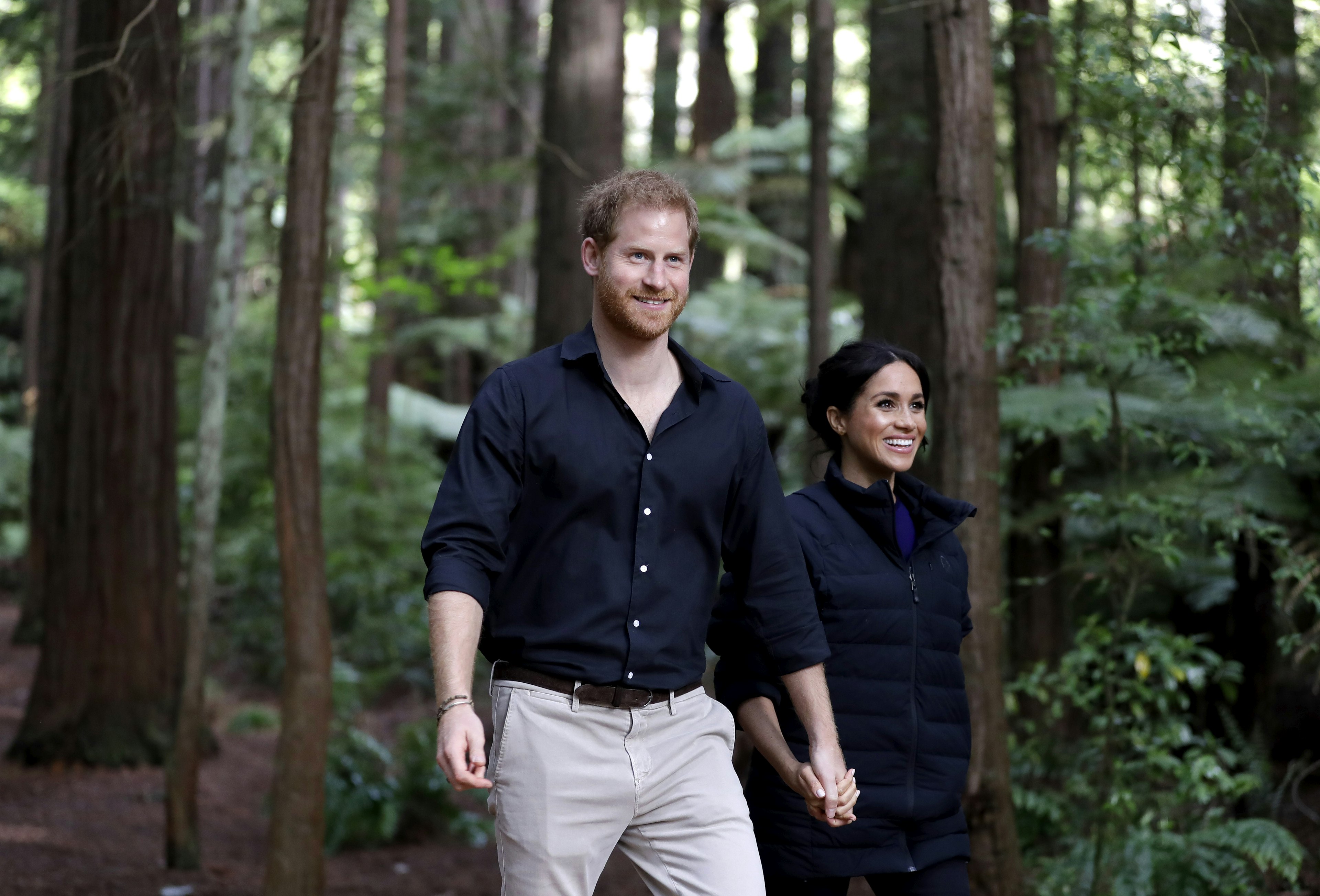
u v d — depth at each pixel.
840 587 2.56
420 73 11.76
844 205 11.05
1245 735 5.63
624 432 2.16
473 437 2.12
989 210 3.90
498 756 2.15
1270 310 4.73
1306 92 5.83
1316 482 5.00
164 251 8.01
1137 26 4.62
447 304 15.42
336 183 12.23
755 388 11.80
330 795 6.49
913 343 7.84
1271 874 4.45
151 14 7.03
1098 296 4.26
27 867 5.29
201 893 5.18
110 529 7.83
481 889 5.82
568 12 7.87
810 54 7.46
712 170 11.23
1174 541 4.73
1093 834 4.41
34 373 21.64
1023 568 5.52
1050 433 5.14
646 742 2.15
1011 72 5.81
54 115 9.42
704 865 2.17
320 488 4.41
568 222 7.85
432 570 2.02
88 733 7.69
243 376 13.20
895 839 2.53
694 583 2.21
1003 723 3.84
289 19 6.98
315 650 4.33
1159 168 4.21
